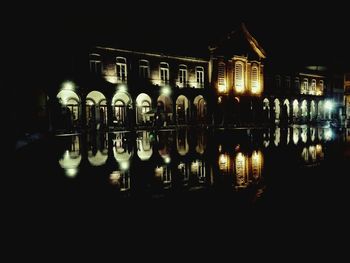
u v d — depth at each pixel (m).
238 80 41.66
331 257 3.42
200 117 39.38
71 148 14.82
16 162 10.73
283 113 40.84
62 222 4.75
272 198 5.87
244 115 42.06
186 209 5.28
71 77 27.47
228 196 6.07
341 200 5.70
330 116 55.47
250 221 4.63
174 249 3.70
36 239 4.11
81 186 7.12
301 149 13.41
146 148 14.60
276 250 3.63
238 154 12.02
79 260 3.48
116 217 4.94
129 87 31.41
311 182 7.20
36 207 5.55
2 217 5.04
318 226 4.38
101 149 14.38
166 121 35.53
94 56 29.66
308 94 52.19
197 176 8.07
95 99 31.19
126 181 7.60
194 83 37.97
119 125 31.42
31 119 19.81
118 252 3.66
